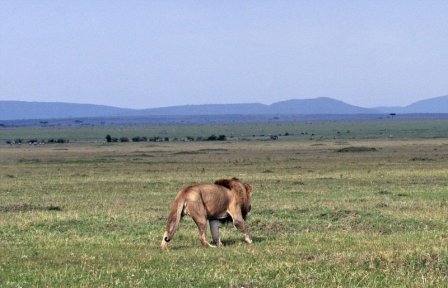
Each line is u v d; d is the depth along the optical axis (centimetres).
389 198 4288
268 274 1948
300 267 2014
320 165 7956
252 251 2378
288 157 9919
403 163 8038
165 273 1986
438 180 5725
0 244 2616
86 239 2738
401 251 2178
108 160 9712
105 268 2070
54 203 4206
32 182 5969
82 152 12469
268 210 3569
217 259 2230
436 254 2111
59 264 2169
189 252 2389
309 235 2792
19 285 1858
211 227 2642
